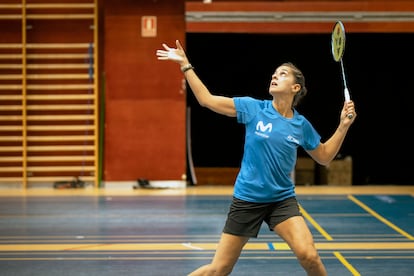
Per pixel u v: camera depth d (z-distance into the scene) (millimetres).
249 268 7824
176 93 15953
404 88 19141
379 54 19094
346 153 19344
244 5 16500
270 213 5184
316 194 15070
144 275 7488
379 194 15078
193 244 9320
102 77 16500
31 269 7805
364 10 16484
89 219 11492
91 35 16344
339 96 19344
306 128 5348
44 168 16094
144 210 12523
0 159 15984
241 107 5223
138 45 15906
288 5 16516
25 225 10906
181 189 15812
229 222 5191
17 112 16188
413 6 16469
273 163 5129
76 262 8172
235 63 19344
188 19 16438
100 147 16266
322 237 9883
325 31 16562
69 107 16141
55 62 16281
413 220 11453
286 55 19312
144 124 15945
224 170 17969
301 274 7523
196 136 19516
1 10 16125
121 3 15852
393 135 19234
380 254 8664
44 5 16078
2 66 16031
